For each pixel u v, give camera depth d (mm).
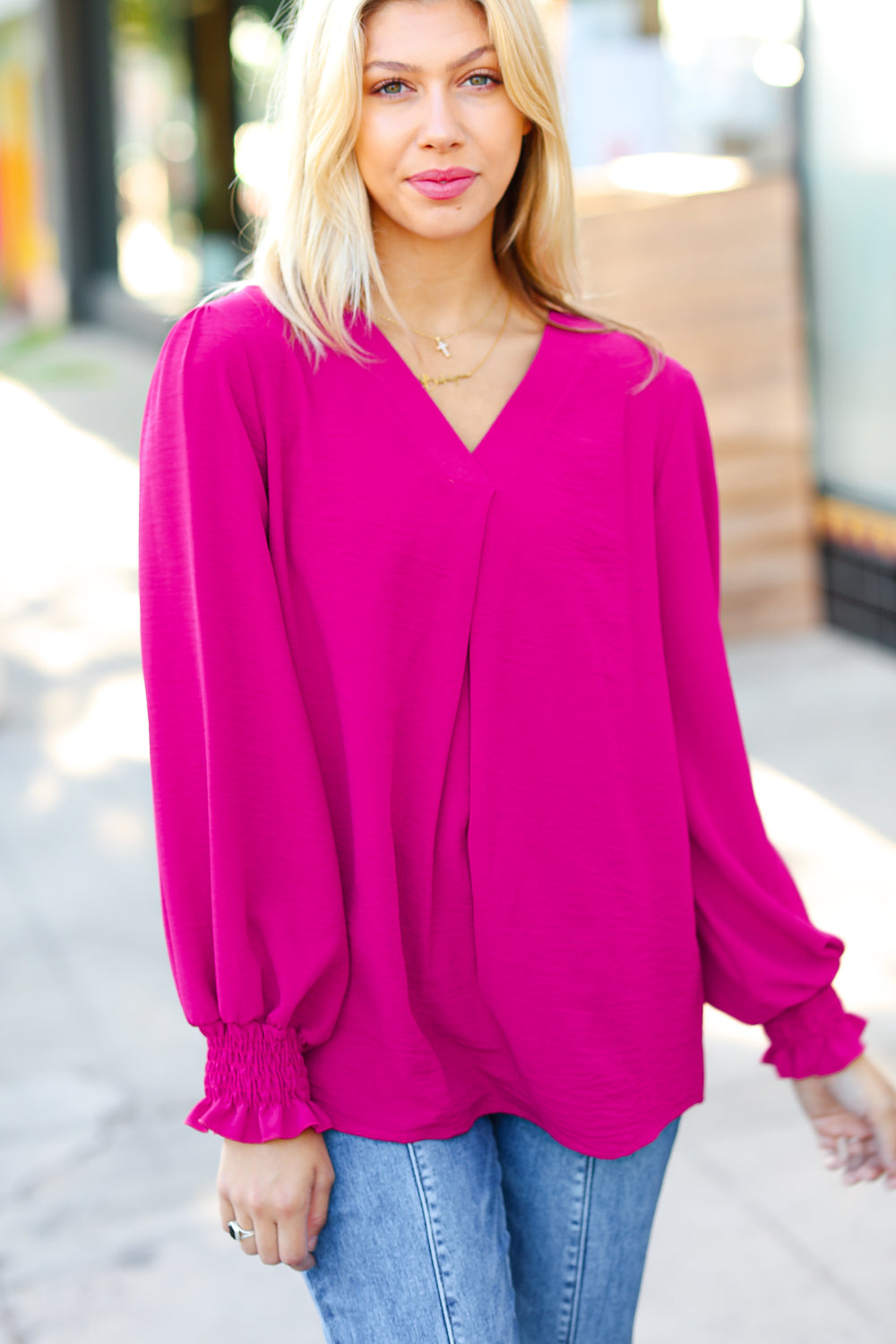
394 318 1459
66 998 3480
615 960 1494
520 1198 1584
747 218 5457
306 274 1402
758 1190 2762
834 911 3760
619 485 1485
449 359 1493
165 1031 3336
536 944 1473
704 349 5539
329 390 1401
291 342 1397
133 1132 2975
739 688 5418
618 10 6250
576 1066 1488
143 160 12961
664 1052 1547
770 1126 2957
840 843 4168
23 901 3961
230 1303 2506
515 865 1460
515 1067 1507
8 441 9828
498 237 1583
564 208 1548
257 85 10297
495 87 1425
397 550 1390
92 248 14570
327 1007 1422
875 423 5621
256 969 1385
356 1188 1439
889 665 5562
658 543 1570
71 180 14297
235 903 1370
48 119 14562
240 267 1601
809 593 5949
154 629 1404
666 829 1539
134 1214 2729
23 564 7102
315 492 1398
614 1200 1549
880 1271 2535
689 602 1583
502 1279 1451
